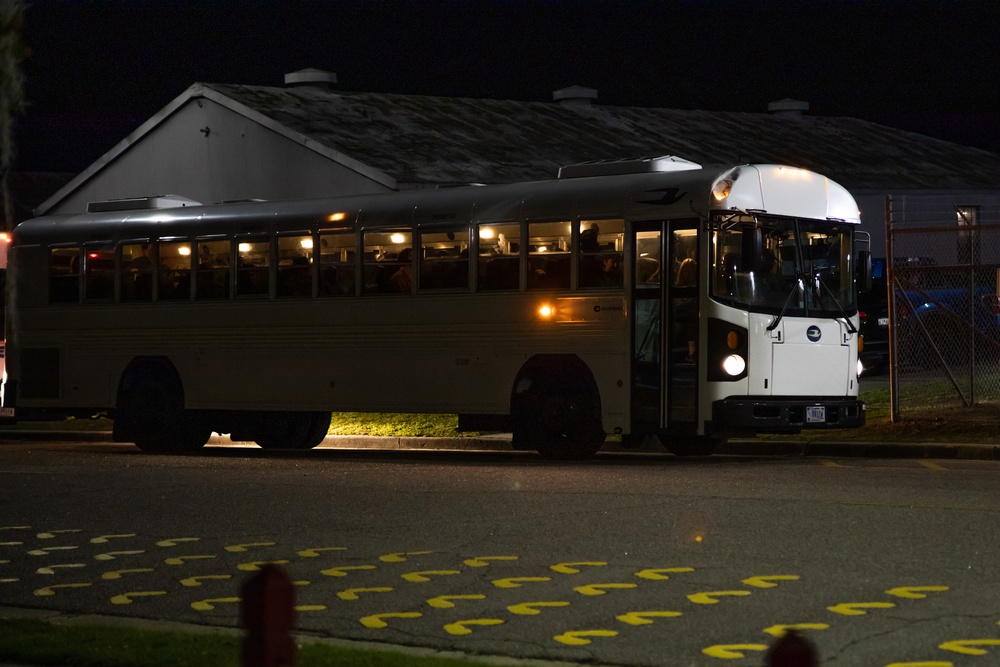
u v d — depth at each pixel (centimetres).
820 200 4531
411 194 4938
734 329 4244
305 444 5631
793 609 2041
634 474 3844
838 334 4519
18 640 1866
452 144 8681
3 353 6053
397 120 9000
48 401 5778
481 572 2391
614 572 2356
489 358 4691
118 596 2286
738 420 4228
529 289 4616
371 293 4966
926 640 1845
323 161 8050
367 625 2014
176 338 5434
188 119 8881
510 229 4656
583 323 4491
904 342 6962
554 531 2795
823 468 3938
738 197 4297
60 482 3912
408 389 4875
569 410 4525
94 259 5681
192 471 4228
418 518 3031
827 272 4531
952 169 10612
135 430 5525
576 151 9131
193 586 2356
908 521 2788
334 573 2422
